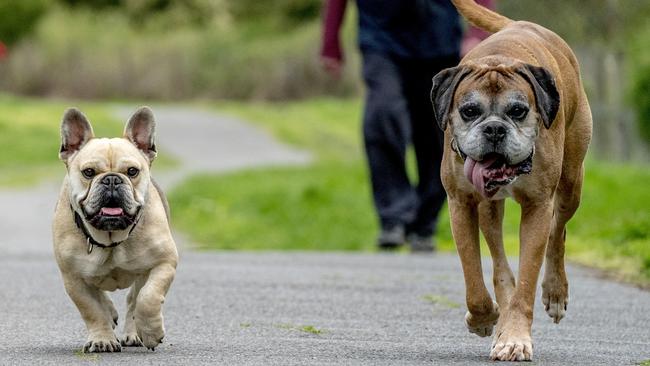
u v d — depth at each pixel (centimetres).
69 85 6675
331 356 774
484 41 874
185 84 6700
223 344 823
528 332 783
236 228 2066
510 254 1515
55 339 848
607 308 1038
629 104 2931
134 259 789
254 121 5491
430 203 1557
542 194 811
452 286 1170
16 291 1102
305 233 1989
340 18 1596
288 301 1051
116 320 883
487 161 774
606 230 1591
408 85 1526
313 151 4544
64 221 796
